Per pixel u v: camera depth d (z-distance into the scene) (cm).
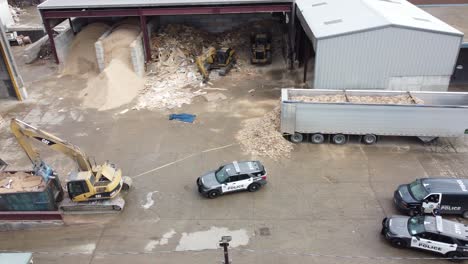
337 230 1933
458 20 3484
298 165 2381
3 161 2362
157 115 2952
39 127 2862
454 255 1753
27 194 2002
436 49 2578
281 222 1988
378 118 2406
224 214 2053
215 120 2855
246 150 2520
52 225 2050
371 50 2592
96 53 3406
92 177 2053
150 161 2461
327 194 2153
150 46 3641
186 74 3469
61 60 3747
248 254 1823
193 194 2197
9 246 1942
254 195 2172
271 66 3625
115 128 2817
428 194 1938
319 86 2753
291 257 1802
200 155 2494
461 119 2361
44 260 1848
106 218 2066
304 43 3425
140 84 3338
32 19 5122
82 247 1909
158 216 2061
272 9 3456
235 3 3409
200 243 1892
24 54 3947
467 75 3209
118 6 3428
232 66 3606
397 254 1809
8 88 3209
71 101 3209
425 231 1767
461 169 2312
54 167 2452
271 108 2964
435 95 2547
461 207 1950
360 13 2828
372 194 2145
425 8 3850
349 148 2525
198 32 3938
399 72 2670
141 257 1839
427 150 2488
